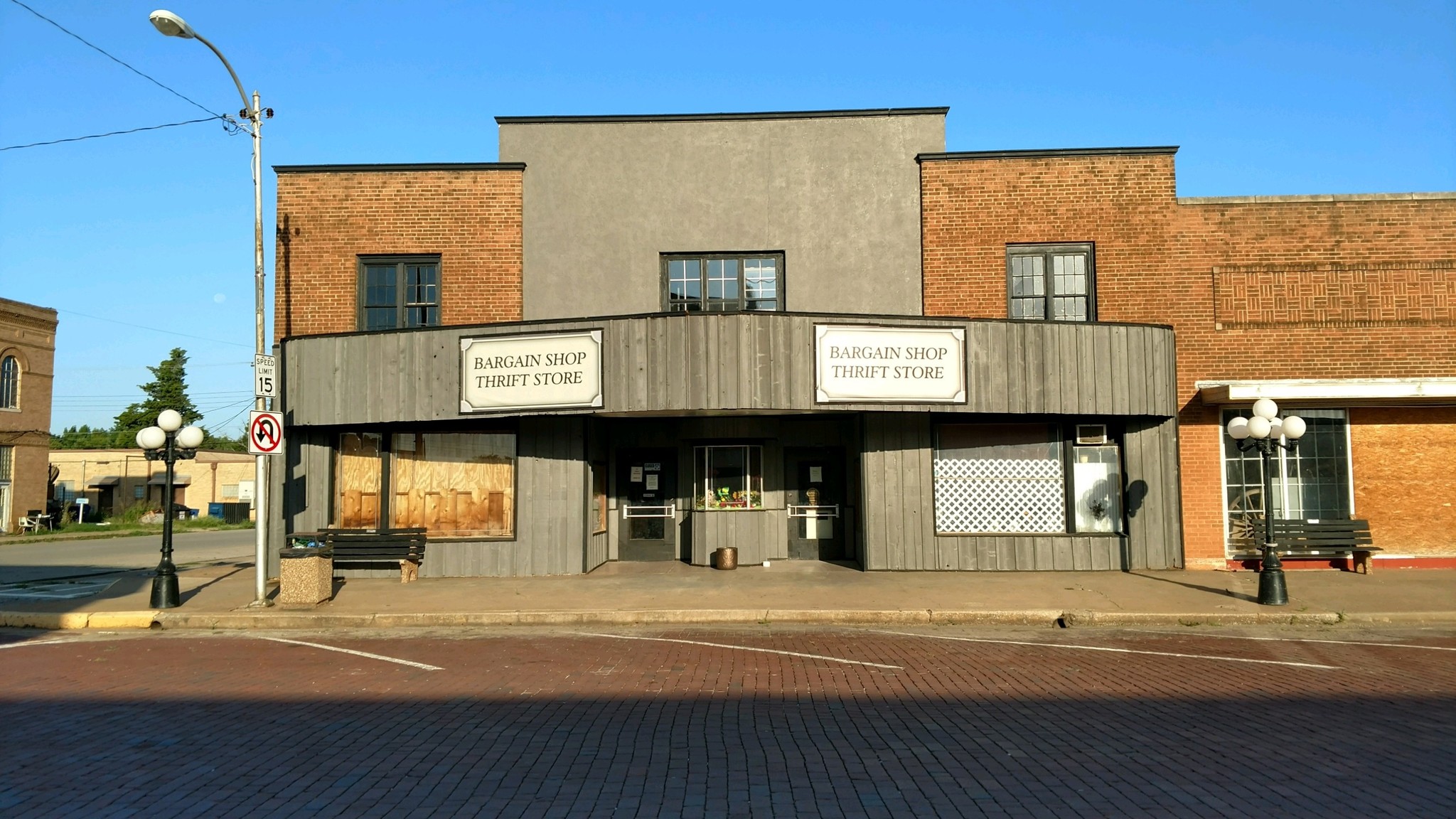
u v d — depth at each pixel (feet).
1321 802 18.74
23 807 18.79
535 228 61.77
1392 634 40.73
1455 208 59.47
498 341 53.57
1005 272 60.18
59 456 194.90
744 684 30.19
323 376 56.44
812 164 61.77
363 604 46.83
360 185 61.87
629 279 61.46
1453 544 58.59
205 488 197.88
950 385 52.75
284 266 61.52
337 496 58.39
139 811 18.52
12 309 139.44
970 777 20.39
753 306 61.46
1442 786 19.69
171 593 46.83
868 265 60.95
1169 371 56.44
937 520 57.72
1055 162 60.64
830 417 61.98
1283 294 59.52
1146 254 59.88
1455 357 58.85
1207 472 58.54
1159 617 43.24
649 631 41.83
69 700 28.32
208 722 25.50
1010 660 34.40
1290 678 31.01
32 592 53.83
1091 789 19.56
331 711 26.76
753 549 60.54
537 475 57.31
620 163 62.13
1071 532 57.47
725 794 19.35
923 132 61.62
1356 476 59.11
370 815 18.28
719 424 62.59
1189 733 24.00
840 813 18.19
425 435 58.23
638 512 63.62
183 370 254.88
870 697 28.25
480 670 32.73
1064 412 54.13
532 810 18.48
